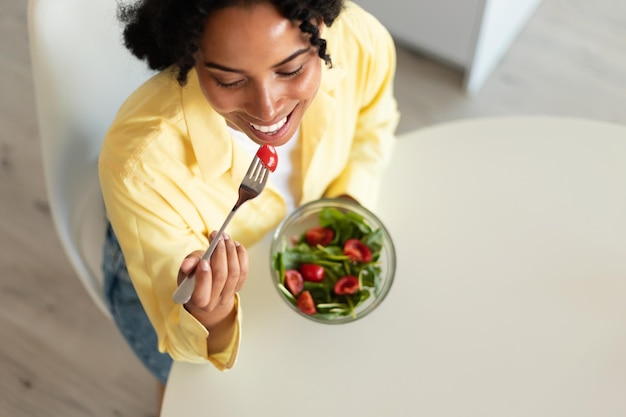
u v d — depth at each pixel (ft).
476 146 3.84
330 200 3.47
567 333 3.39
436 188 3.74
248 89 2.70
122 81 3.70
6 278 6.16
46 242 6.29
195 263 2.89
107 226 3.97
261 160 2.94
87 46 3.45
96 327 6.00
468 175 3.76
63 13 3.30
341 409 3.25
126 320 4.14
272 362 3.33
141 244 3.37
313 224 3.61
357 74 3.81
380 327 3.39
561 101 6.82
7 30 7.16
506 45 6.98
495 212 3.66
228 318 3.28
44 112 3.50
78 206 3.87
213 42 2.50
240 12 2.43
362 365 3.32
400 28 6.77
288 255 3.42
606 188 3.70
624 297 3.46
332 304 3.31
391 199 3.72
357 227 3.48
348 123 3.87
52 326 6.01
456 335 3.38
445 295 3.46
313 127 3.59
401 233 3.61
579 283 3.49
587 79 6.90
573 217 3.64
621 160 3.76
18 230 6.33
